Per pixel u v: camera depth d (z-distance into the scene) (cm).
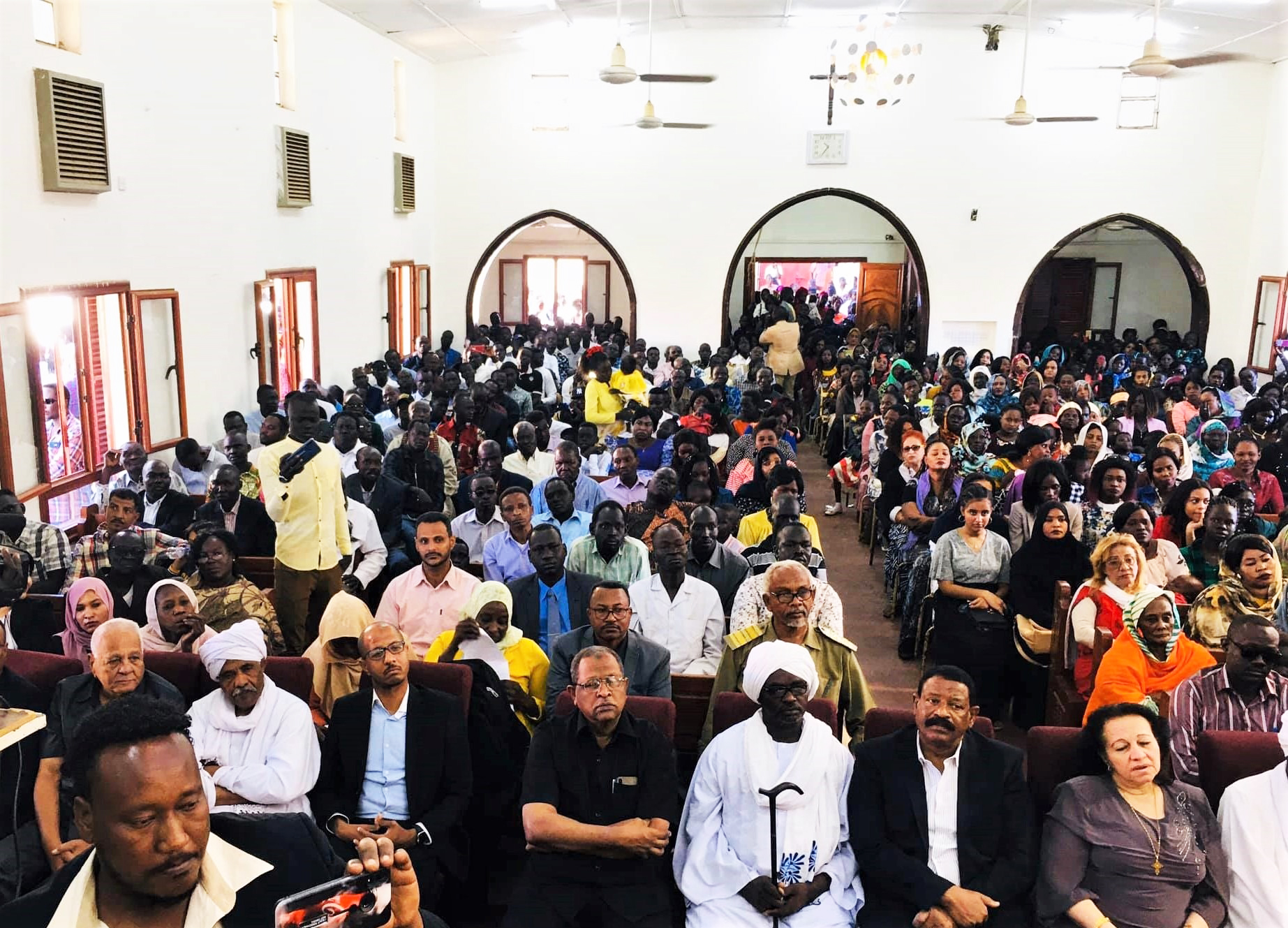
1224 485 690
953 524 591
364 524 585
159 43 711
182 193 750
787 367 1464
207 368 798
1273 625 358
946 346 1452
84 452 646
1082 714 454
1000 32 1355
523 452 744
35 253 580
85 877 148
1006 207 1407
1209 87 1355
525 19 1209
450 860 348
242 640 340
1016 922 303
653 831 312
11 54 552
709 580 500
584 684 318
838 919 308
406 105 1307
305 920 154
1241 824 299
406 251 1330
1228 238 1388
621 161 1434
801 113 1403
